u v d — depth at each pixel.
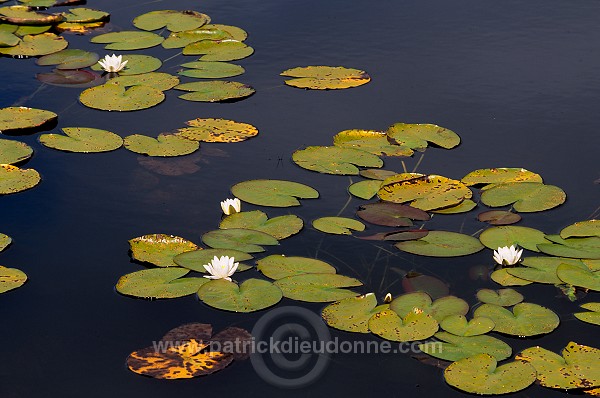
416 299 3.73
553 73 6.30
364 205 4.52
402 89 6.05
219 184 4.79
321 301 3.71
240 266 3.99
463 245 4.15
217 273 3.82
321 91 6.03
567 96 5.93
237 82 6.15
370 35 7.02
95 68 6.37
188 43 6.81
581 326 3.62
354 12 7.55
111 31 7.10
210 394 3.23
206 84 6.11
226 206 4.37
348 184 4.81
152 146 5.16
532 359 3.35
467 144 5.29
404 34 7.04
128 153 5.11
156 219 4.42
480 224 4.41
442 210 4.52
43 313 3.70
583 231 4.26
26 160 4.98
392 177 4.77
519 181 4.79
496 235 4.23
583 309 3.73
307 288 3.79
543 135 5.40
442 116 5.67
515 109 5.75
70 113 5.64
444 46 6.80
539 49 6.73
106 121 5.55
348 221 4.33
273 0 7.84
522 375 3.26
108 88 5.95
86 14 7.36
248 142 5.29
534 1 7.84
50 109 5.70
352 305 3.70
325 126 5.53
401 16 7.45
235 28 7.08
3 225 4.35
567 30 7.13
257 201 4.56
